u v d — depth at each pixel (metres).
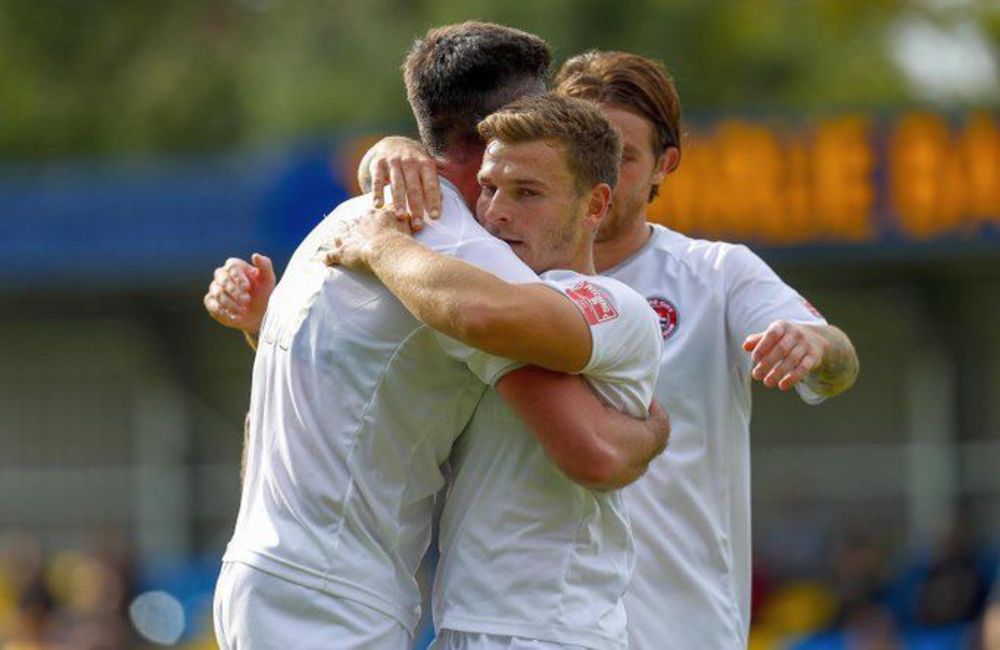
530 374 13.14
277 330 14.01
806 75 79.38
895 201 49.53
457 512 13.73
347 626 13.40
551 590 13.46
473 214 13.94
